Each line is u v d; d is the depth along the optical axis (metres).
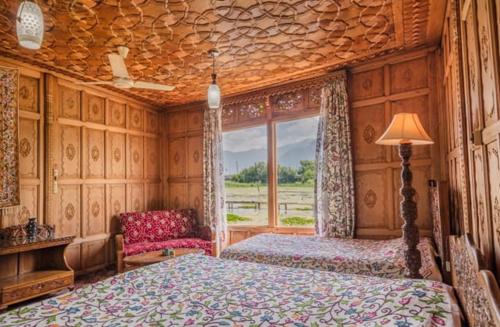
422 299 1.36
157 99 5.25
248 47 3.42
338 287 1.69
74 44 3.25
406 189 2.27
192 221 5.27
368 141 3.89
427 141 2.22
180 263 2.32
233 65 3.91
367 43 3.38
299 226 4.52
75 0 2.47
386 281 1.71
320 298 1.57
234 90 4.85
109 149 4.75
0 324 1.37
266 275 2.02
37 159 3.81
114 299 1.65
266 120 4.80
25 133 3.71
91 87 4.51
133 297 1.68
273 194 4.72
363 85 3.96
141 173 5.28
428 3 2.60
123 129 4.99
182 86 4.63
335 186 3.93
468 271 1.29
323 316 1.37
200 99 5.27
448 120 2.90
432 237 3.31
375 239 3.77
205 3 2.57
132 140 5.14
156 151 5.61
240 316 1.42
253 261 3.10
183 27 2.96
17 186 3.48
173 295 1.70
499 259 1.20
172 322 1.38
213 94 3.03
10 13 2.61
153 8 2.63
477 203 1.58
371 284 1.67
